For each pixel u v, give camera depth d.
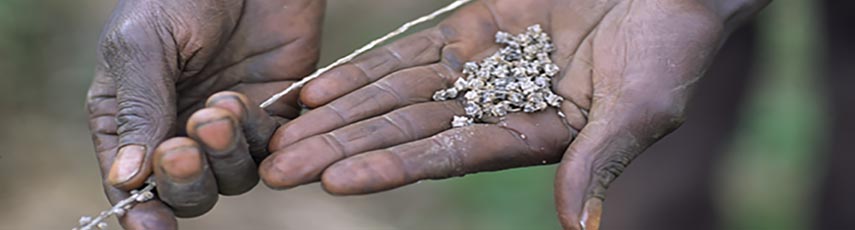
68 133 1.56
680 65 0.92
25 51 1.61
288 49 0.97
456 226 1.47
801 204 1.45
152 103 0.90
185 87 0.96
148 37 0.92
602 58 0.93
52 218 1.38
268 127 0.89
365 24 1.78
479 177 1.51
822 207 1.20
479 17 0.98
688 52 0.92
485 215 1.46
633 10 0.94
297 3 0.97
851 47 1.15
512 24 0.98
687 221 1.22
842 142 1.17
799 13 1.68
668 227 1.22
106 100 0.93
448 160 0.88
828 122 1.18
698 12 0.93
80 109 1.61
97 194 1.43
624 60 0.92
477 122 0.92
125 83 0.91
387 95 0.93
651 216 1.21
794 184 1.55
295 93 0.97
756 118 1.66
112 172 0.88
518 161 0.91
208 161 0.86
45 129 1.54
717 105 1.22
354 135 0.89
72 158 1.50
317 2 0.98
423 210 1.51
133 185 0.88
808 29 1.55
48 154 1.49
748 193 1.55
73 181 1.45
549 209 1.43
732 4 0.95
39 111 1.58
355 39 1.77
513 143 0.90
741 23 0.96
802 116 1.64
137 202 0.88
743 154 1.59
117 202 0.89
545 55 0.96
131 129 0.90
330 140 0.88
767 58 1.63
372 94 0.92
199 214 0.88
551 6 0.97
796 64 1.68
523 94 0.93
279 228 1.43
